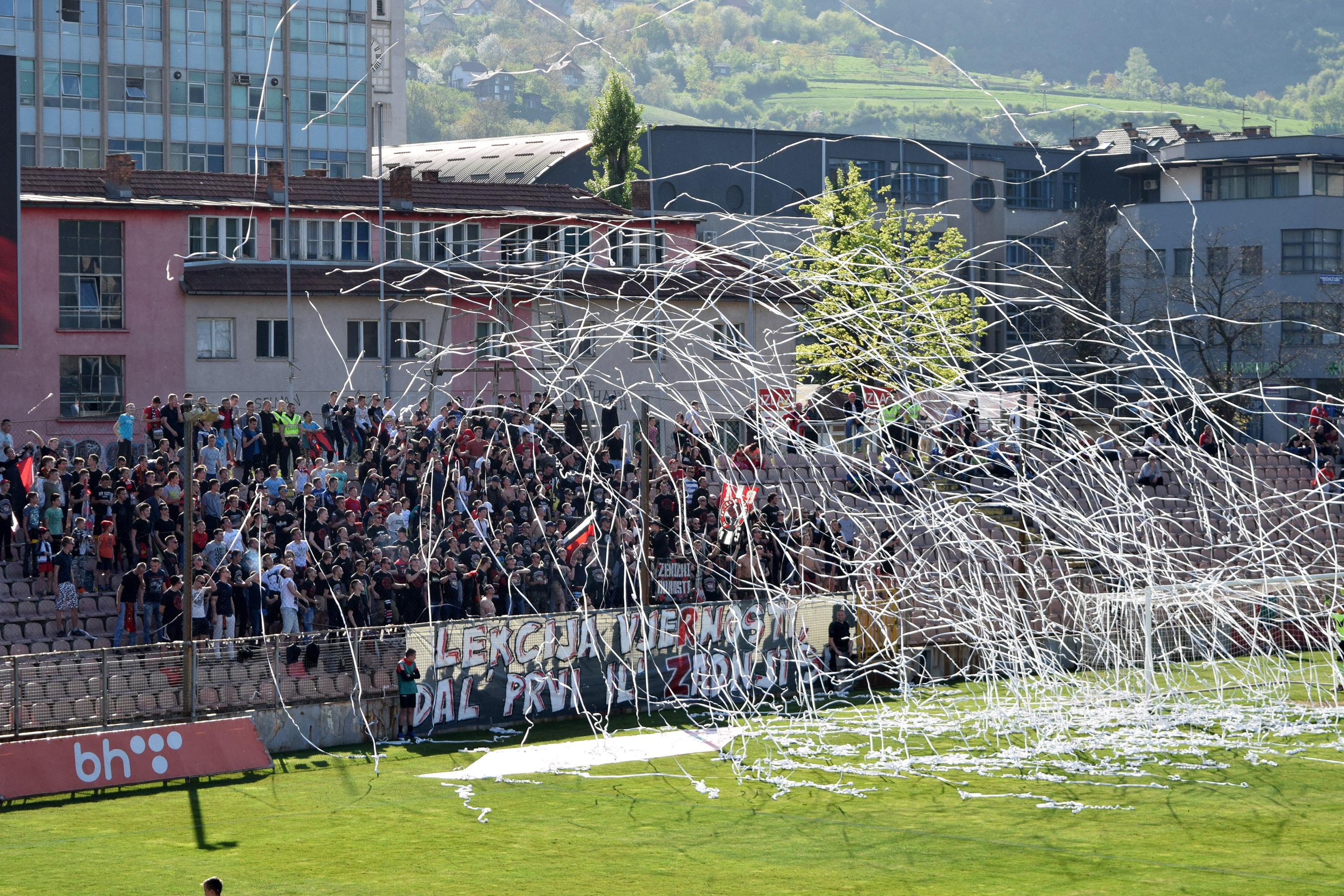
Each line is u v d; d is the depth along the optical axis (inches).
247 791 1478.8
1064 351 4421.8
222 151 5236.2
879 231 3612.2
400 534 1862.7
